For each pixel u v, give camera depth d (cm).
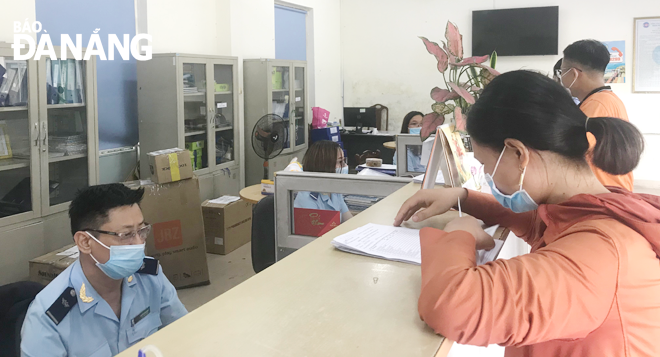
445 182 154
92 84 344
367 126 750
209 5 529
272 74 561
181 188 348
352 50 820
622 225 64
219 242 427
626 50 670
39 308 138
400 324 69
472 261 68
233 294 79
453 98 173
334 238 106
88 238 144
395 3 780
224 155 513
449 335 62
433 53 175
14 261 303
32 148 305
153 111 442
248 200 361
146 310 158
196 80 460
